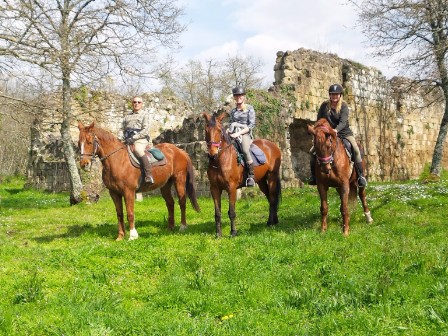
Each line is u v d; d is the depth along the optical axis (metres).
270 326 5.54
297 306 6.22
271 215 11.89
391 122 27.73
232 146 10.46
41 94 17.73
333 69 24.31
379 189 15.16
